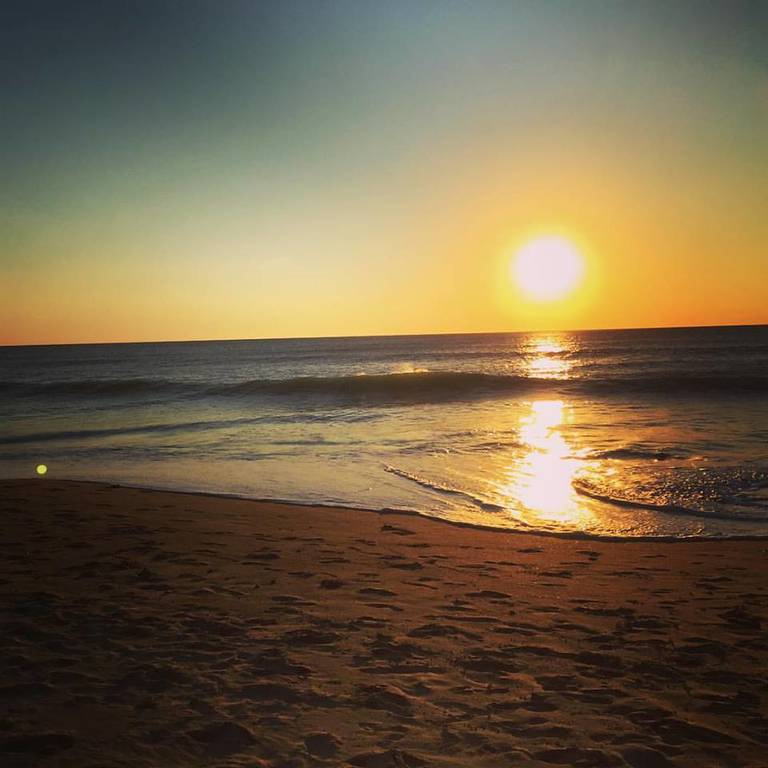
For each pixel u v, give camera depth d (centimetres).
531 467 1318
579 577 676
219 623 516
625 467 1277
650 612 563
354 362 7006
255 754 327
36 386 3672
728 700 395
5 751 326
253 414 2442
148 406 2833
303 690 400
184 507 1029
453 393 2989
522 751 332
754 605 583
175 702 382
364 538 838
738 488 1071
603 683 418
